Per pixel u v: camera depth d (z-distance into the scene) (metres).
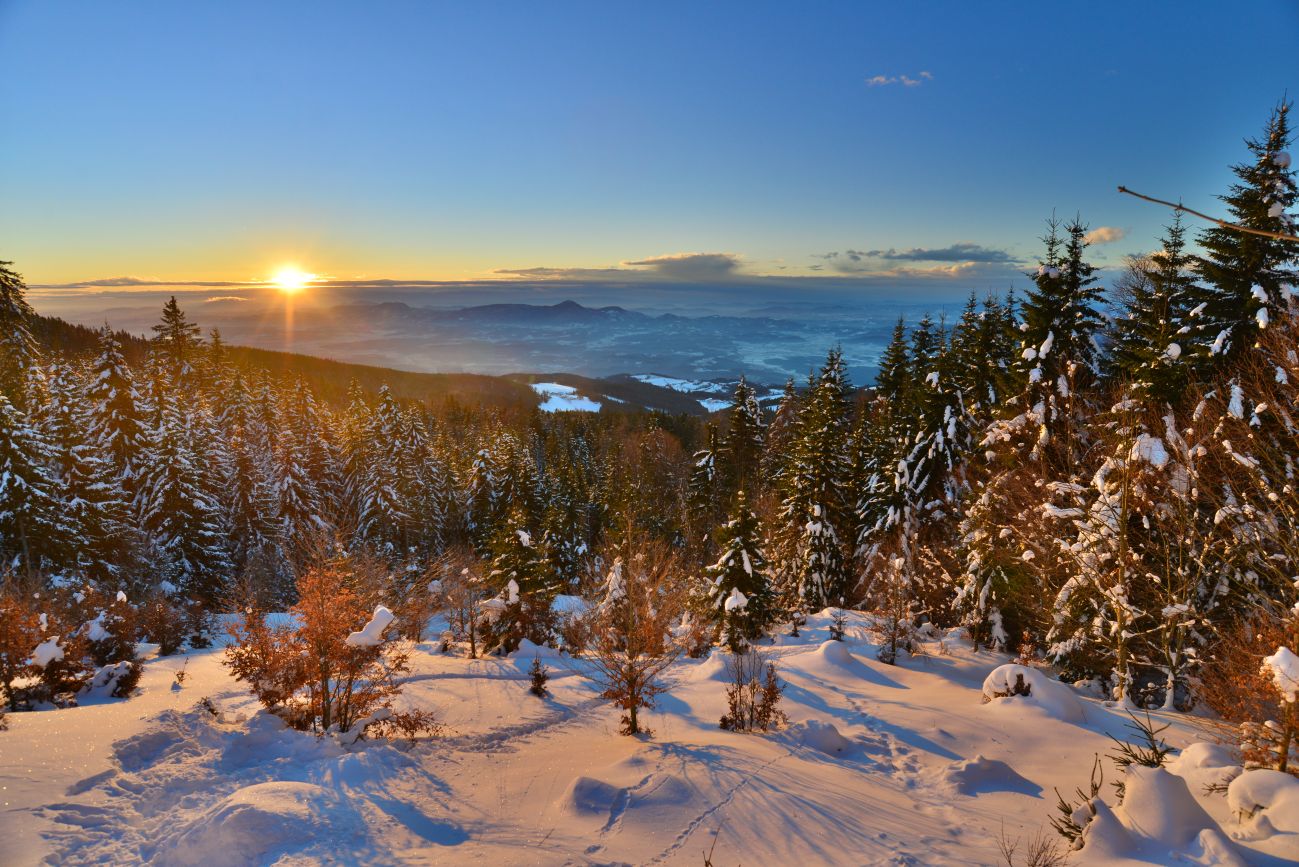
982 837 8.54
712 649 24.84
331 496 51.19
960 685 17.88
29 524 29.95
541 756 11.90
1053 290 21.38
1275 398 15.22
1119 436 17.83
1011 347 27.55
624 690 14.02
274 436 52.97
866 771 11.35
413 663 22.17
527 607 26.98
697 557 45.41
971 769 10.85
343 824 7.95
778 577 34.94
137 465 39.16
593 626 20.55
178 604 32.44
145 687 16.64
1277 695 8.84
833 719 14.52
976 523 22.70
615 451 75.06
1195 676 16.09
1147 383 17.53
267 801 7.90
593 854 7.69
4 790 7.73
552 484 58.41
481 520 53.03
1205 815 7.71
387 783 9.73
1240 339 17.22
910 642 21.89
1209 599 17.19
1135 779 8.20
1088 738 12.66
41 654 14.35
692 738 12.93
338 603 12.54
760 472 53.16
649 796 9.33
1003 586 21.73
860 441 35.59
